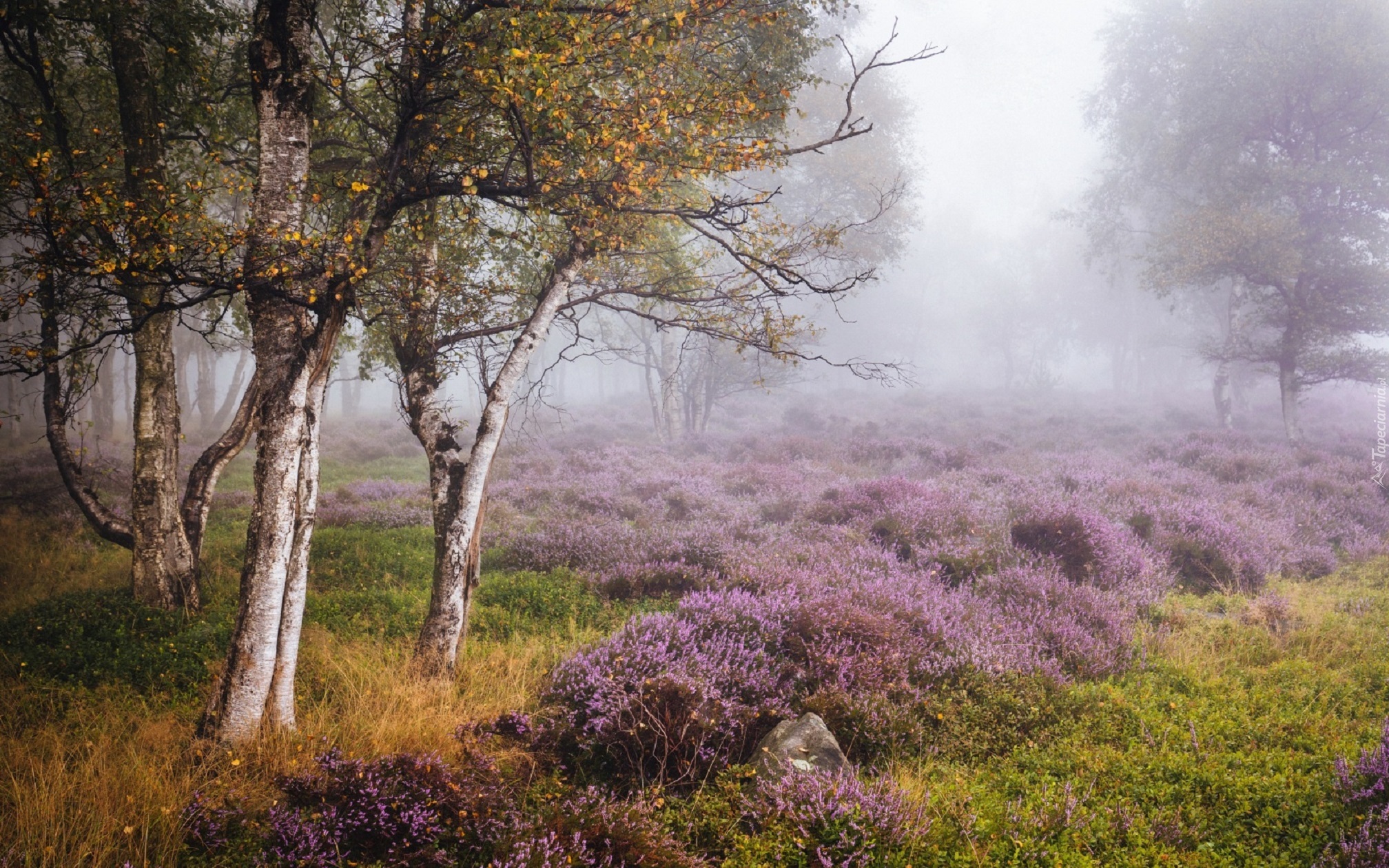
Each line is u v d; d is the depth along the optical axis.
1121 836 4.00
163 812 3.95
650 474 18.14
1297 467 16.97
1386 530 12.64
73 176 4.71
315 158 8.04
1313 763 4.72
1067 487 14.79
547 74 4.79
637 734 4.93
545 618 8.18
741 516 12.94
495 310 7.73
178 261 4.72
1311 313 21.48
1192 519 11.54
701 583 8.73
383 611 8.19
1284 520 12.59
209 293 4.70
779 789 4.05
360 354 9.94
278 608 4.92
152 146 7.85
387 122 7.27
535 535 11.22
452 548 6.23
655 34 5.07
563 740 5.15
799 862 3.62
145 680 6.31
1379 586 10.01
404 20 5.73
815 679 5.99
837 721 5.30
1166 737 5.18
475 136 5.88
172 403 8.34
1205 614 8.88
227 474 18.42
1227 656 7.22
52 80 8.19
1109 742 5.34
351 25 6.48
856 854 3.56
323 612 7.95
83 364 8.20
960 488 14.46
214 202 9.88
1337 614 8.40
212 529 12.30
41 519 12.63
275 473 4.87
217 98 8.79
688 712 5.02
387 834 3.82
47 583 9.41
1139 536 11.38
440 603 6.20
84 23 7.77
